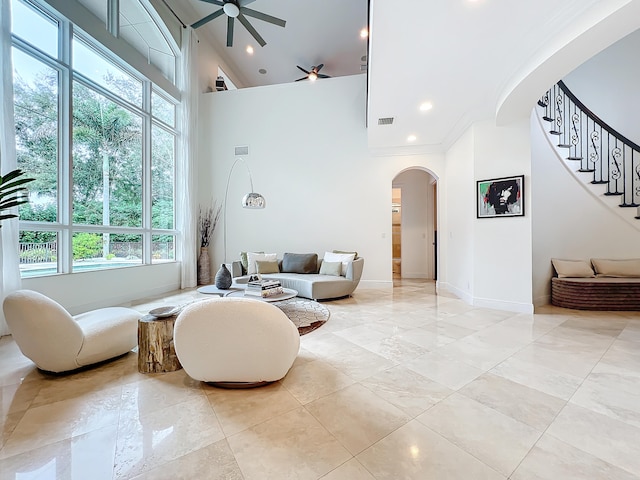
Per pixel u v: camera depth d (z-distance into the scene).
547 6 2.17
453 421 1.56
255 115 6.19
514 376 2.07
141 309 3.96
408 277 7.35
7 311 1.93
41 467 1.24
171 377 2.07
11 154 2.93
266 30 6.30
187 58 5.67
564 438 1.42
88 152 3.92
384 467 1.24
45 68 3.40
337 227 5.92
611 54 4.79
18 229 3.02
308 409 1.67
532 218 4.12
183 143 5.66
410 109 3.93
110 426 1.52
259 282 3.58
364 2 5.61
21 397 1.80
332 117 5.94
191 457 1.30
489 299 4.10
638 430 1.48
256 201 4.08
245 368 1.81
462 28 2.38
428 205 7.24
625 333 3.00
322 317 3.59
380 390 1.88
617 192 4.34
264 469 1.23
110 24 4.17
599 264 4.24
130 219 4.62
